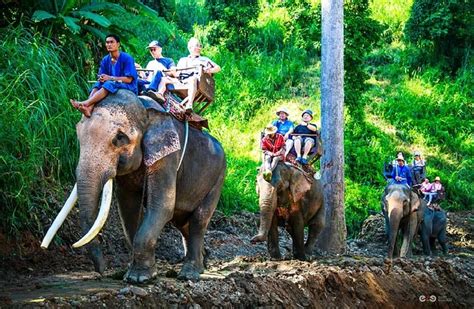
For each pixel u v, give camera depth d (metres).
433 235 19.73
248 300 9.65
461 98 27.06
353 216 20.86
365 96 25.94
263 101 24.70
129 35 15.33
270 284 10.27
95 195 8.25
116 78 8.73
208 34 26.70
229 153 21.48
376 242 19.59
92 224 8.20
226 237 15.75
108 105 8.52
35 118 11.69
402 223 18.25
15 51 12.54
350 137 24.06
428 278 13.74
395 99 26.77
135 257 8.81
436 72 27.98
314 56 27.61
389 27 29.89
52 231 8.20
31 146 11.31
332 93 15.92
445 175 24.22
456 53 28.64
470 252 20.45
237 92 24.50
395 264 13.83
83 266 11.30
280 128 13.32
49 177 12.23
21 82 11.97
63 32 14.12
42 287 8.73
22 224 11.33
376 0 30.92
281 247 16.16
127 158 8.55
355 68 23.95
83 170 8.28
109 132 8.40
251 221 17.53
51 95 12.55
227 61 25.75
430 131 25.91
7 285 9.21
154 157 8.76
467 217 22.73
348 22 23.59
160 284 8.83
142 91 9.29
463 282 14.48
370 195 21.97
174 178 9.02
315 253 15.73
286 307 10.02
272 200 12.49
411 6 29.75
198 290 9.18
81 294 8.14
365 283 12.16
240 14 26.72
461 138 25.92
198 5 29.50
